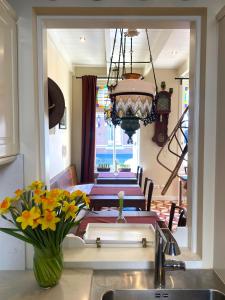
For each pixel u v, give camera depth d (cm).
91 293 108
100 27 138
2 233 125
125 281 117
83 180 543
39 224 98
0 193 124
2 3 101
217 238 123
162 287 112
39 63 129
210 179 126
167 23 133
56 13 127
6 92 108
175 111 546
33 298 103
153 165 556
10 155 113
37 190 105
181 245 142
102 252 135
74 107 559
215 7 122
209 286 114
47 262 107
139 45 407
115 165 578
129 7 121
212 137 126
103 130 577
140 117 195
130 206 296
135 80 193
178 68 536
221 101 120
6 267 126
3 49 104
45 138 133
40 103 130
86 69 556
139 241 141
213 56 124
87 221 206
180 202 470
